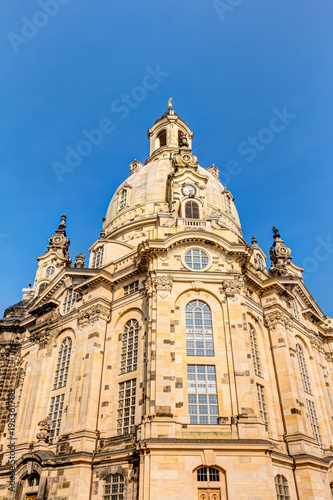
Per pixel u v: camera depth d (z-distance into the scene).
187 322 41.91
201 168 77.31
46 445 44.38
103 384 44.88
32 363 55.69
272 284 52.06
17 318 63.78
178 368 38.84
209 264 44.81
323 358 60.88
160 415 35.22
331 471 46.06
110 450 39.31
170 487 32.06
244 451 34.00
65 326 52.84
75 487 37.78
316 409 52.03
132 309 47.53
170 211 54.78
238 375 38.38
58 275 56.94
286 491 39.22
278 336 49.53
